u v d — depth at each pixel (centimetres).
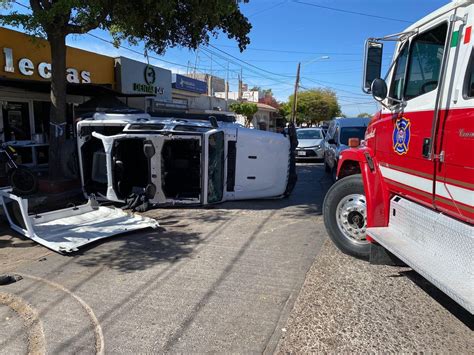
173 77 2520
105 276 441
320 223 677
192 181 863
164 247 543
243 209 789
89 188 834
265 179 855
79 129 816
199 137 761
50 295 394
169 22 984
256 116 4638
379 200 443
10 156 839
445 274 305
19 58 1191
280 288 409
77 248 515
